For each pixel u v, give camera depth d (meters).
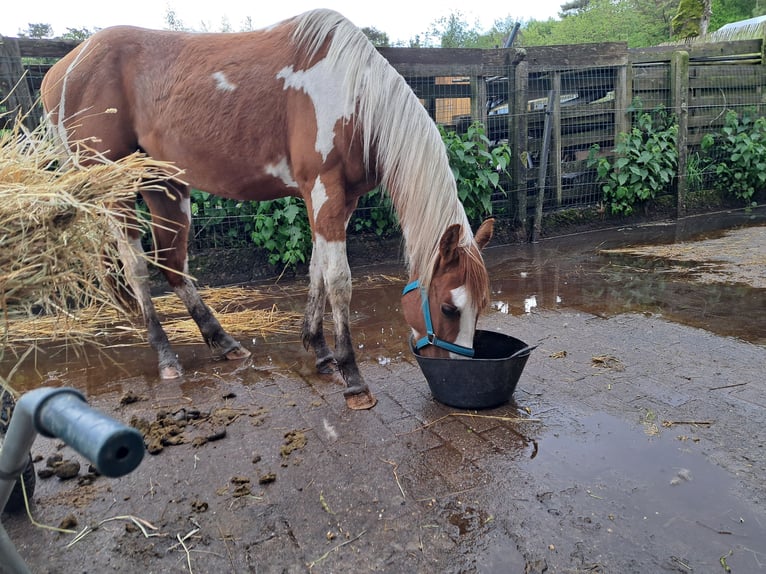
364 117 2.18
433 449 1.91
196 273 4.65
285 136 2.40
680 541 1.40
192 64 2.51
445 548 1.41
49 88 2.79
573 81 6.10
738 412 2.07
